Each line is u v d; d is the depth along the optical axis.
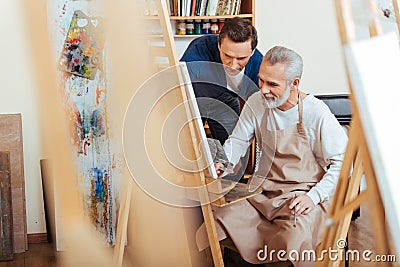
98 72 3.91
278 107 3.04
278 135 3.08
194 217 3.67
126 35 3.71
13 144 4.20
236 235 2.99
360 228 4.40
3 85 4.21
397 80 1.47
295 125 3.06
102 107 3.96
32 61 4.12
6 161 4.09
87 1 3.87
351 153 1.79
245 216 3.05
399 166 1.45
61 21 3.92
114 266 3.28
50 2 3.94
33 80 4.16
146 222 3.91
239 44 3.23
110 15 3.76
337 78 4.99
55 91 4.00
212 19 4.91
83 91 3.95
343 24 1.45
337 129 3.01
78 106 3.97
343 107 4.88
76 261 4.06
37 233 4.42
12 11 4.09
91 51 3.90
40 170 4.36
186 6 4.79
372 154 1.45
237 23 3.26
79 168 4.04
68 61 3.94
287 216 2.93
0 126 4.18
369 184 1.55
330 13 4.92
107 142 4.02
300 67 2.97
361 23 1.56
